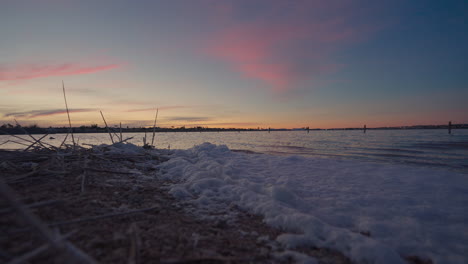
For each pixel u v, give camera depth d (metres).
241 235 2.40
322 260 2.05
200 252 1.90
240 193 3.58
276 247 2.19
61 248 1.22
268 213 2.89
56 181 3.21
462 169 8.56
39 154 4.28
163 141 29.81
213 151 8.70
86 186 3.19
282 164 7.04
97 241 1.77
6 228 1.70
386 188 4.46
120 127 7.49
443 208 3.39
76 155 4.83
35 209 2.13
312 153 14.62
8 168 3.51
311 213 3.12
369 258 2.06
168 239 2.03
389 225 2.76
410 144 20.83
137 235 1.95
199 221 2.62
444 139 28.70
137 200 2.98
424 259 2.18
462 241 2.47
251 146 21.45
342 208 3.33
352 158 12.04
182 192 3.49
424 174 5.72
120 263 1.53
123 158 5.95
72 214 2.20
